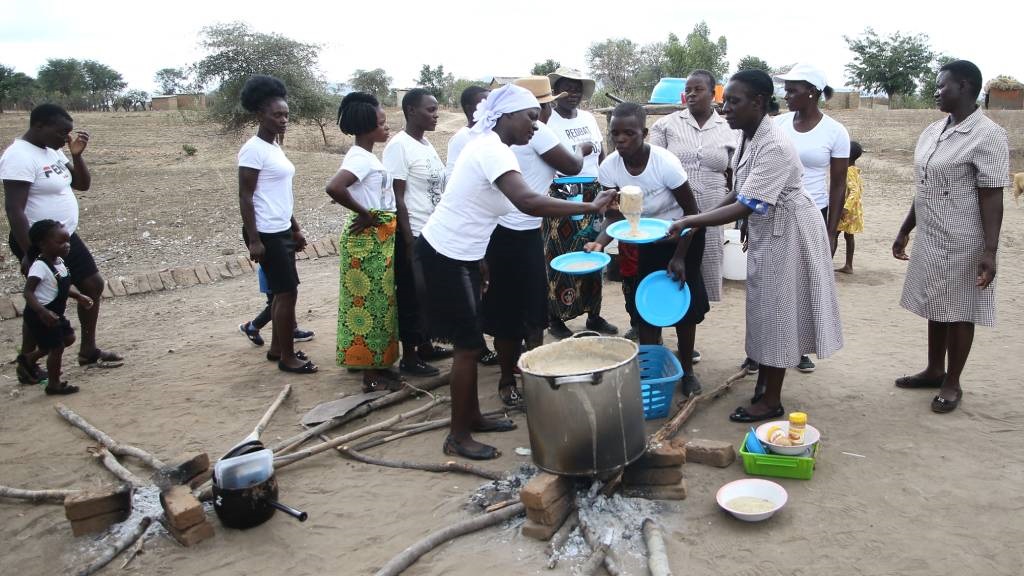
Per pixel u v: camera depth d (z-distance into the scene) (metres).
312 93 26.97
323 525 3.82
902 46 56.19
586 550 3.45
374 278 5.27
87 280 6.21
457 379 4.34
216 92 27.38
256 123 28.05
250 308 8.19
